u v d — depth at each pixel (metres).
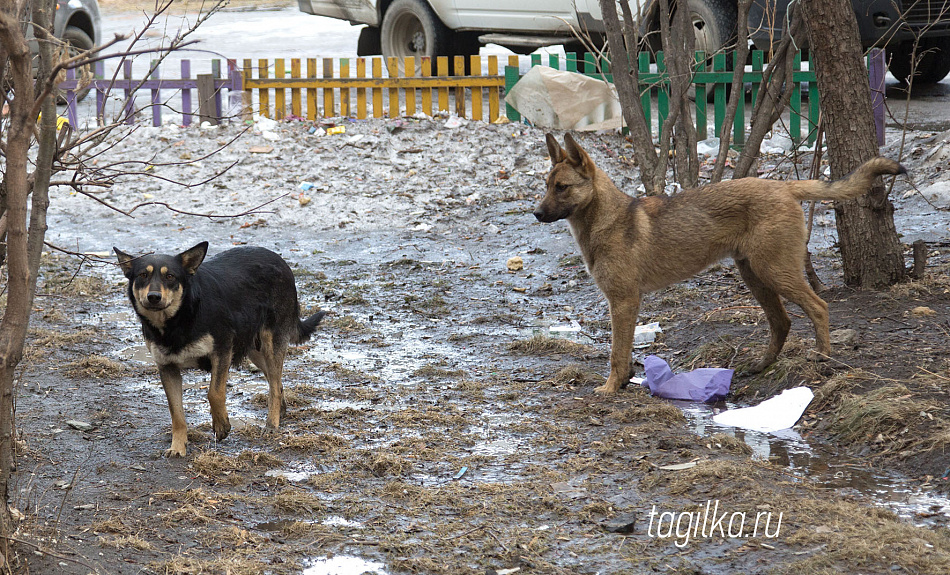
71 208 12.12
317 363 7.13
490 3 14.59
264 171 12.70
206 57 20.61
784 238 5.84
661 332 7.44
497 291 9.08
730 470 4.67
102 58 3.02
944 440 4.72
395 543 4.05
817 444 5.23
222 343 5.23
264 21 27.59
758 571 3.70
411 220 11.48
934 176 10.70
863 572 3.62
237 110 13.90
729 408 5.97
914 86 15.04
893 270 7.21
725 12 12.66
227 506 4.49
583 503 4.45
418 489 4.67
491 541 4.05
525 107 13.33
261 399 6.28
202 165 12.85
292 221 11.59
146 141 13.41
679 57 9.05
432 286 9.27
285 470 5.01
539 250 10.16
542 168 12.47
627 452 5.14
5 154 3.59
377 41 17.16
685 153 9.15
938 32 12.26
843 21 6.96
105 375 6.75
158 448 5.31
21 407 5.94
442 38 15.59
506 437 5.50
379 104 13.87
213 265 5.46
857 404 5.31
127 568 3.79
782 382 5.98
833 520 4.08
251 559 3.91
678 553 3.90
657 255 6.13
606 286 6.20
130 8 24.14
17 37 3.03
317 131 13.55
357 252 10.52
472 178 12.38
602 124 13.09
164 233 11.18
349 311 8.59
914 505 4.32
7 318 3.49
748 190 5.97
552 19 13.95
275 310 5.73
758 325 7.06
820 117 7.49
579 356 7.10
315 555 3.97
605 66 13.44
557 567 3.80
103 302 8.90
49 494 4.54
